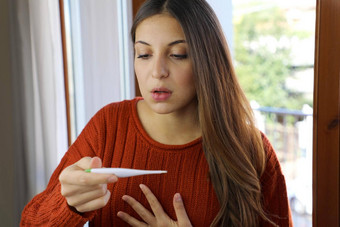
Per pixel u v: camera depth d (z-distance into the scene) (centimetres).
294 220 275
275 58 535
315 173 86
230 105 80
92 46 171
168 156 83
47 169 195
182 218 78
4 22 183
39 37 187
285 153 291
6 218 192
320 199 86
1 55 184
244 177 79
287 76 527
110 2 162
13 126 192
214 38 75
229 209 80
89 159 68
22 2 190
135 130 85
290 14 515
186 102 74
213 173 80
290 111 284
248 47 553
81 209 66
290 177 289
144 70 72
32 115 197
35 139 197
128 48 156
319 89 84
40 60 188
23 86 195
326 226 85
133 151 84
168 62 71
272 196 87
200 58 72
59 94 193
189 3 73
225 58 78
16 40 193
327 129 83
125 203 82
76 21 183
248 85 554
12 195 192
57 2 187
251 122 85
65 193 64
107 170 61
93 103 176
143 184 81
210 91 75
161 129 84
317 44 83
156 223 78
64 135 197
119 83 164
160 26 70
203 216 81
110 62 166
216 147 78
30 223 75
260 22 543
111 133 87
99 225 83
